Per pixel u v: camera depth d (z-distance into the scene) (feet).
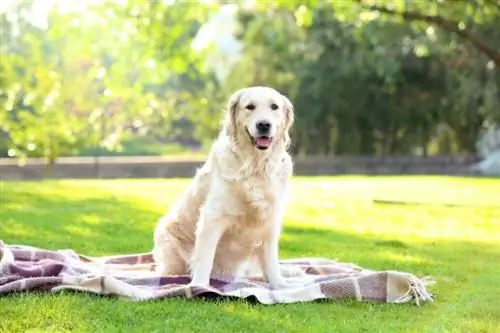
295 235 35.06
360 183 70.64
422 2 68.59
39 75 78.69
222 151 20.65
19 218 37.29
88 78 87.51
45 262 21.84
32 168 88.48
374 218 42.88
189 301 18.94
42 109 79.77
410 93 120.26
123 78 62.18
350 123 124.06
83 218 38.55
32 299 18.42
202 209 20.75
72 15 59.21
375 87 118.93
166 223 22.44
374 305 19.33
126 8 59.00
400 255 29.25
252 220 20.62
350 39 115.34
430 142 131.13
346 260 27.91
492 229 38.75
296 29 117.50
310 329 16.65
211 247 20.62
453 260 28.12
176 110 91.20
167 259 22.11
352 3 65.57
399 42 110.01
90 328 16.26
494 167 103.81
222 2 77.10
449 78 116.78
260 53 125.90
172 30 59.11
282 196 20.93
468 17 74.84
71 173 91.20
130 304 18.42
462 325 17.34
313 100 121.49
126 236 33.19
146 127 122.93
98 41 60.29
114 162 93.76
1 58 76.64
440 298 20.57
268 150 20.38
